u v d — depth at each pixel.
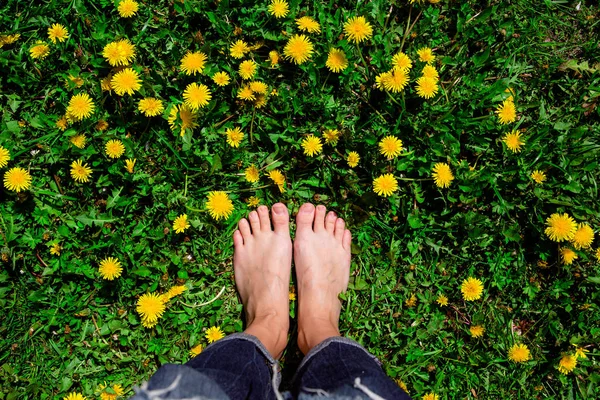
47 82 0.88
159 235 0.87
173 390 0.58
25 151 0.86
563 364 0.89
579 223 0.91
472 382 0.91
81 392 0.87
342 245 0.90
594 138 0.93
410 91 0.90
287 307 0.87
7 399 0.84
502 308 0.93
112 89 0.87
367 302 0.91
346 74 0.89
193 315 0.88
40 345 0.87
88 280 0.87
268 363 0.76
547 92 0.95
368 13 0.91
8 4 0.89
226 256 0.90
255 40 0.91
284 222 0.90
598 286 0.92
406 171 0.91
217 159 0.87
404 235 0.90
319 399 0.63
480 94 0.91
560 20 0.95
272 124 0.89
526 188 0.91
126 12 0.86
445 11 0.93
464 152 0.93
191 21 0.91
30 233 0.86
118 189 0.87
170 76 0.90
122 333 0.87
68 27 0.88
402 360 0.90
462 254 0.92
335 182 0.91
